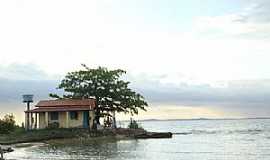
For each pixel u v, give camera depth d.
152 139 78.06
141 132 82.62
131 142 66.88
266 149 57.88
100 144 61.28
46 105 76.81
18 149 53.19
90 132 72.06
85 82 82.31
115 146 58.38
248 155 49.81
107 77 81.19
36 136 65.44
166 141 72.31
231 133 112.69
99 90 81.06
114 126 80.88
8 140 61.75
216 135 100.62
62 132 69.19
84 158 43.47
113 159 43.16
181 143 68.25
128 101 81.69
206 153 51.75
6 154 47.16
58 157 44.22
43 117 76.19
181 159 45.12
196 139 80.62
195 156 48.28
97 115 81.00
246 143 70.00
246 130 137.50
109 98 81.50
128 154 48.03
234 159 45.53
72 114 76.00
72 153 48.22
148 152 50.84
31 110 75.69
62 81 83.12
